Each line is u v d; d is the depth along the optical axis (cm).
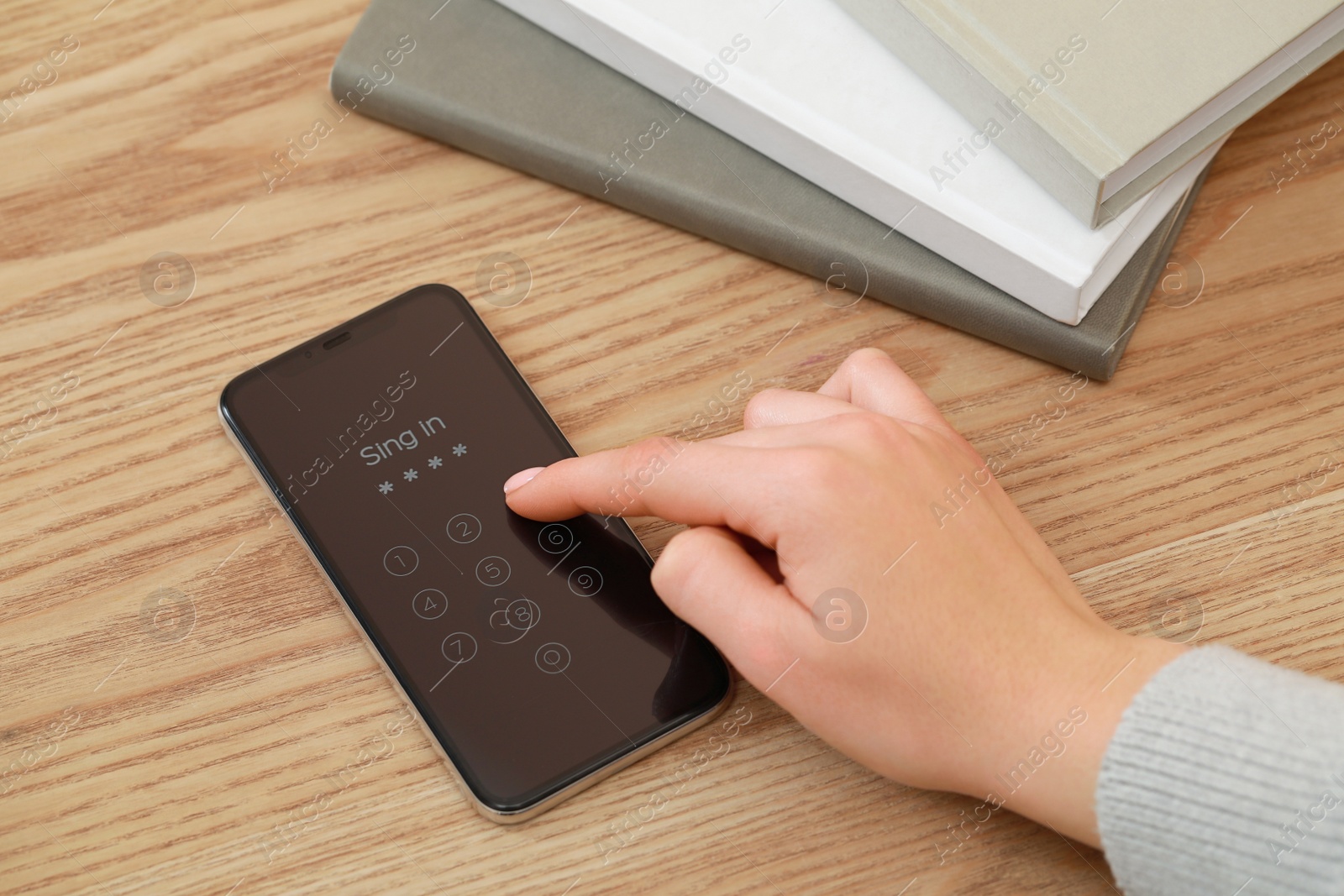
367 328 61
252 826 52
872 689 48
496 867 51
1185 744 45
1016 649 48
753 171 63
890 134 59
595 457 54
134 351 63
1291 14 57
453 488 57
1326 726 44
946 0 57
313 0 72
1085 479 59
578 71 66
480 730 52
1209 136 57
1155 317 62
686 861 51
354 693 54
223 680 55
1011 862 51
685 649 54
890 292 62
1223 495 58
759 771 53
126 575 57
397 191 67
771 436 53
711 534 51
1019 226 57
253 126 69
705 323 64
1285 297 62
